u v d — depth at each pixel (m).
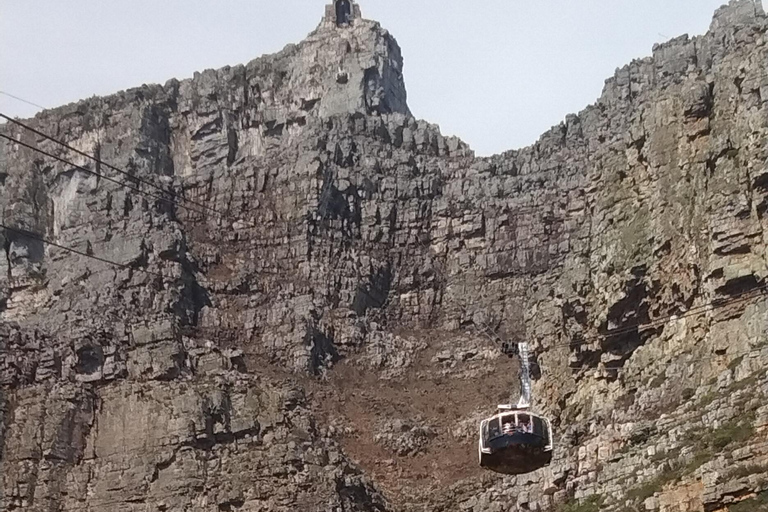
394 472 143.50
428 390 154.88
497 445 89.25
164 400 143.25
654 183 133.62
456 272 168.00
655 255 129.00
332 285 164.62
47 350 150.00
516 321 161.75
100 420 144.62
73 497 140.50
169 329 149.50
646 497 110.19
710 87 132.75
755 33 133.88
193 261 165.25
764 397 109.75
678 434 114.38
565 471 123.25
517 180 171.75
